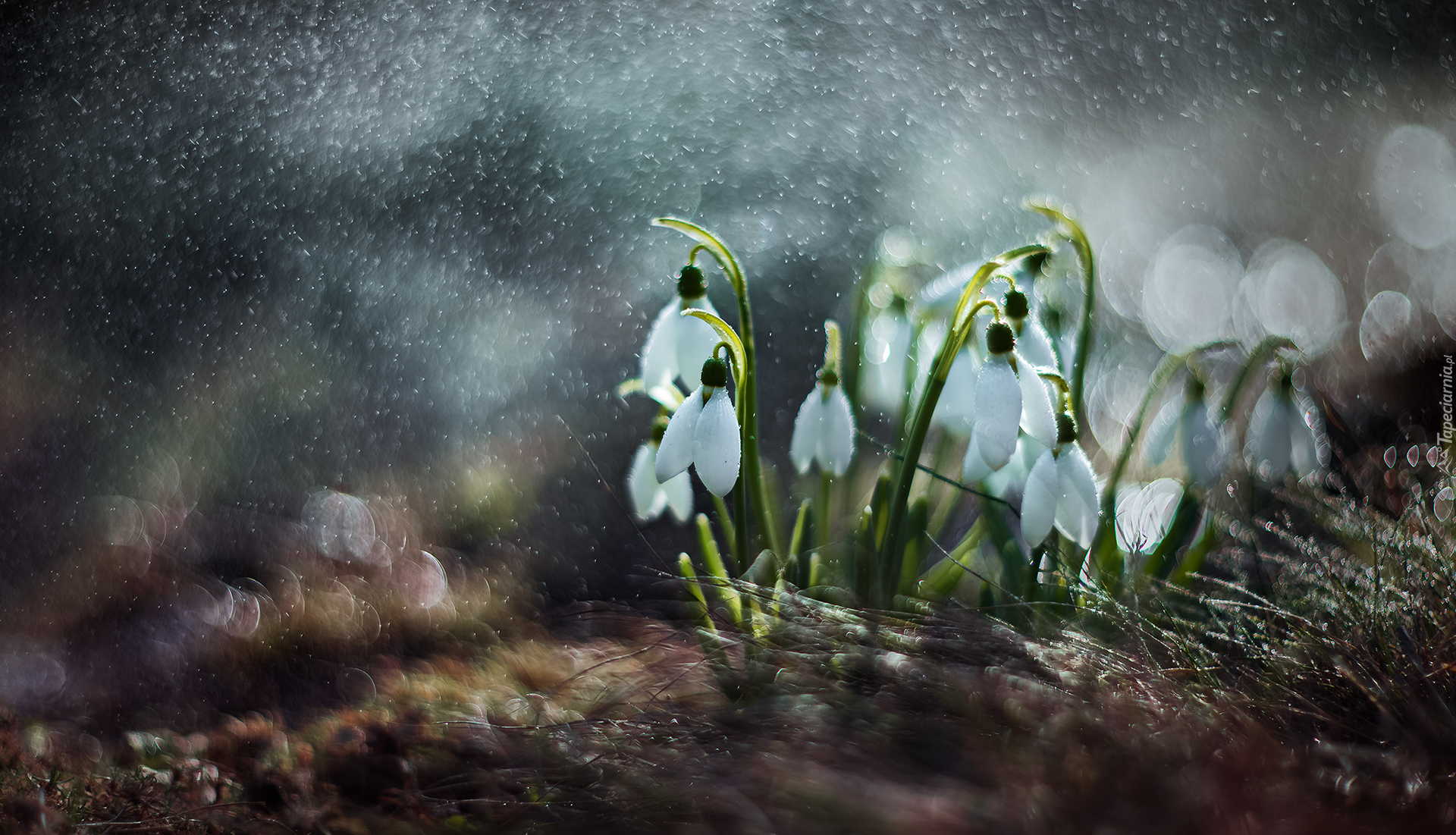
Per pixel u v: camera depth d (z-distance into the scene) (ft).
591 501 2.87
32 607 2.57
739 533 2.24
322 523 2.78
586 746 2.17
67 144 4.06
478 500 2.88
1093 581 2.25
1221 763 2.04
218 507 2.88
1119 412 3.53
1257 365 2.27
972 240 4.58
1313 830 2.00
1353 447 2.69
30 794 2.16
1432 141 5.76
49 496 2.87
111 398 3.24
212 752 2.25
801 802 2.06
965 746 2.09
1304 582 2.28
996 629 2.19
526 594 2.58
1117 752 2.06
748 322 2.21
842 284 4.02
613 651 2.35
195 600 2.57
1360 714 2.12
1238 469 2.39
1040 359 2.19
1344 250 5.02
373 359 3.54
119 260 3.72
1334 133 5.85
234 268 3.84
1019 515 2.18
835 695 2.15
